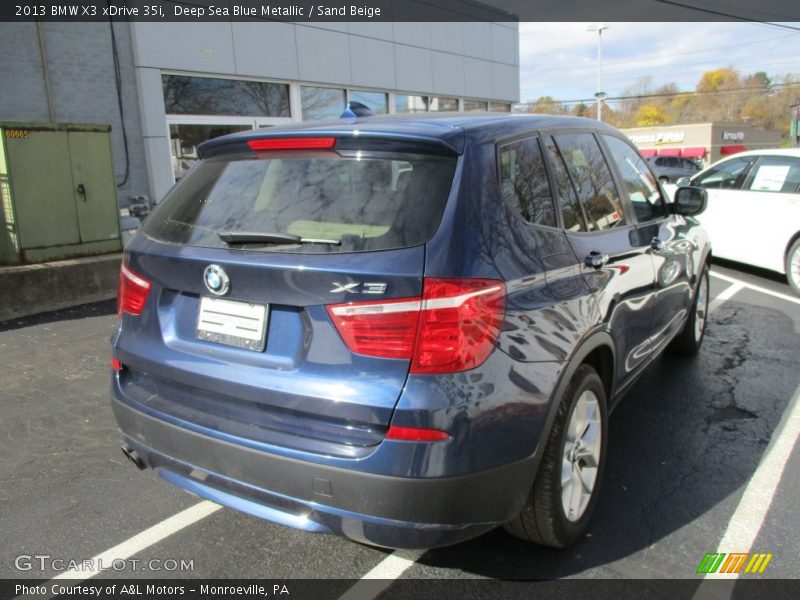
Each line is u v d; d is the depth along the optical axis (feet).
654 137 169.48
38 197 22.88
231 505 7.84
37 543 9.43
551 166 9.44
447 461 6.78
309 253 7.16
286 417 7.40
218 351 7.83
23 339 19.04
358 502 6.95
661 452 11.99
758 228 26.68
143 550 9.27
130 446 8.85
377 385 6.80
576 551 9.11
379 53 44.01
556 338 8.04
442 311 6.75
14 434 12.92
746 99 259.80
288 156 8.31
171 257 8.10
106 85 30.94
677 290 13.88
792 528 9.61
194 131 34.65
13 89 27.89
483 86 54.29
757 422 13.23
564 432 8.33
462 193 7.40
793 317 21.27
